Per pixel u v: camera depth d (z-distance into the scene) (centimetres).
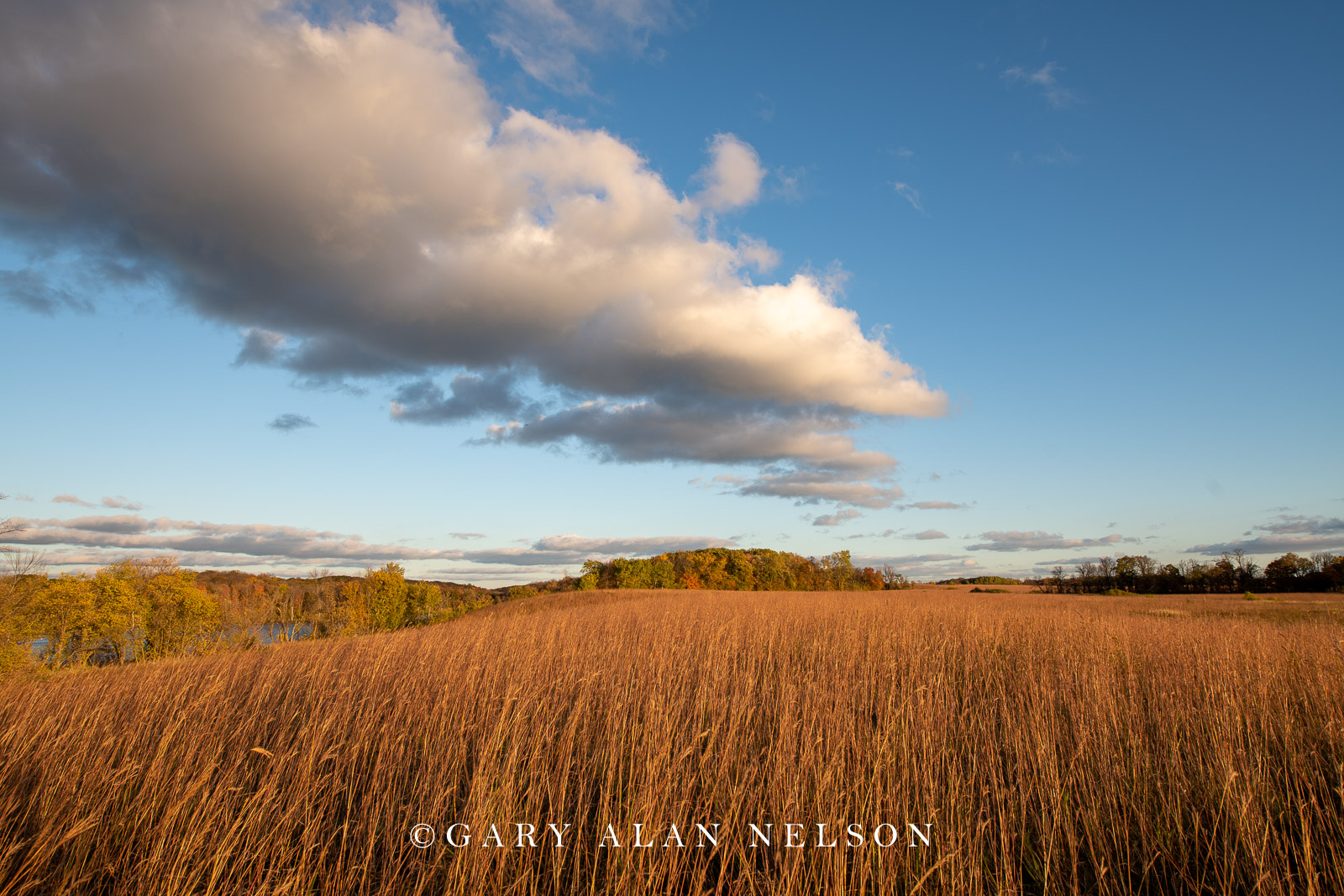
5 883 375
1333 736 553
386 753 527
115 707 634
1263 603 3372
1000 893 362
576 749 566
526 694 664
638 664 861
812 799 453
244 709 646
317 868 389
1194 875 409
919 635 1231
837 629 1312
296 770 489
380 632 1149
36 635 1606
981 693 805
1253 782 469
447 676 735
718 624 1417
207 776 451
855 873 386
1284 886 376
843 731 545
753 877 373
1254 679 775
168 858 385
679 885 377
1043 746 515
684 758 509
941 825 433
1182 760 548
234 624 1745
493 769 484
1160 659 972
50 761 490
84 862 390
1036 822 454
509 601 4125
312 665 834
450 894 362
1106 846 414
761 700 690
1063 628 1361
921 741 541
